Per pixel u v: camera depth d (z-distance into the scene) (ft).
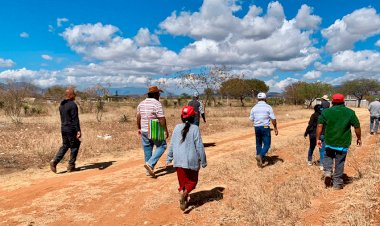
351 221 16.94
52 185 25.76
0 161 33.78
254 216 18.44
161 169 30.78
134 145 43.70
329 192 22.38
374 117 54.29
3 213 20.33
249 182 25.07
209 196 22.63
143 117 28.09
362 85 224.74
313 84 164.86
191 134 19.88
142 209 20.79
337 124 22.85
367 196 19.88
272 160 33.24
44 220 19.29
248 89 186.50
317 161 32.30
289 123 78.79
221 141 48.55
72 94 29.94
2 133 53.26
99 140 45.68
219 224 18.19
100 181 26.81
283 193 21.89
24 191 24.39
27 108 95.61
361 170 27.30
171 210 20.53
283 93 200.03
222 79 100.12
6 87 84.38
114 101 161.99
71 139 29.60
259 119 30.32
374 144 41.75
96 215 20.01
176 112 104.22
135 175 28.66
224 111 108.88
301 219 18.07
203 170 29.50
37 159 34.86
